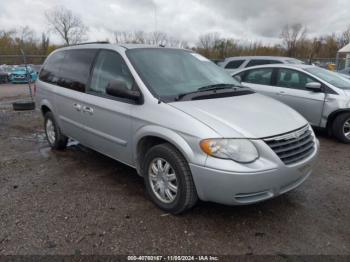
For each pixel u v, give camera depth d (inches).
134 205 132.6
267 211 128.2
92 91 158.2
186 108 118.9
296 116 131.4
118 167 176.9
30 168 176.1
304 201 137.2
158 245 106.1
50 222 119.2
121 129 140.0
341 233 113.6
